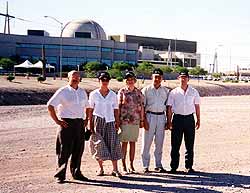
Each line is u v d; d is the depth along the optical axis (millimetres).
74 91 8922
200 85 74625
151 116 10078
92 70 84062
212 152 13203
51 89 47438
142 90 10180
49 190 8312
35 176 9547
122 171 10125
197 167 10805
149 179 9367
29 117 25047
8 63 83500
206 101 46625
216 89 72875
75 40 104812
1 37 99125
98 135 9352
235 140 15984
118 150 9438
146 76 85625
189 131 10078
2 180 9125
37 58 101750
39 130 18719
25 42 101250
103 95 9359
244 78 136000
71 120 8875
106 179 9266
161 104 10094
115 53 111562
